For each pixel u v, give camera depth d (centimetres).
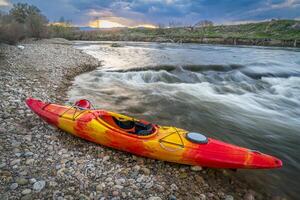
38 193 420
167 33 8906
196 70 1908
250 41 5612
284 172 602
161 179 507
